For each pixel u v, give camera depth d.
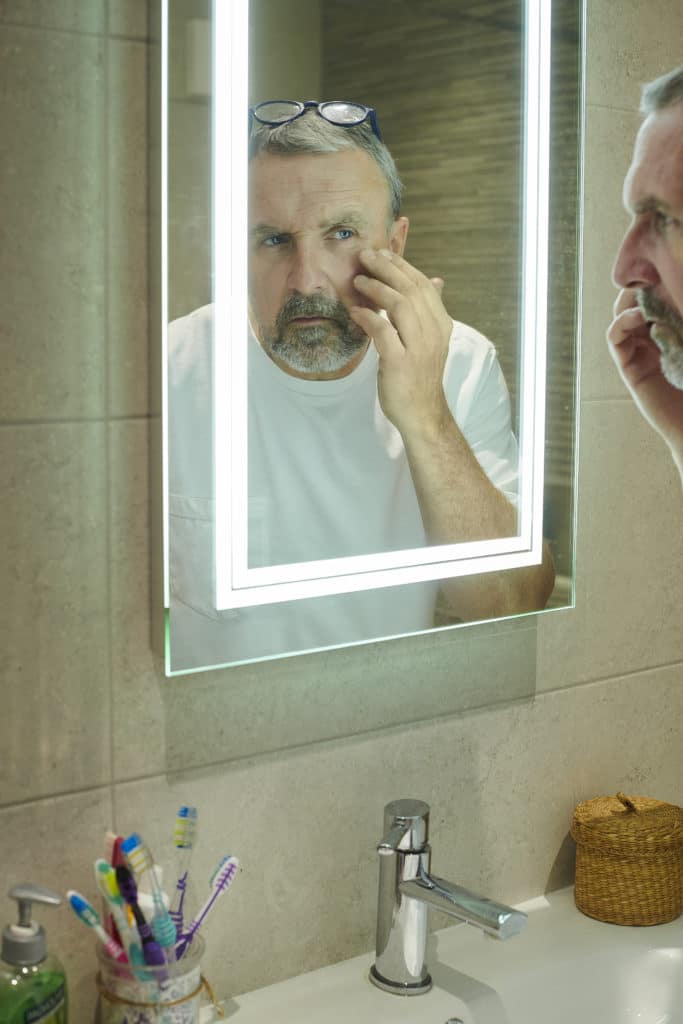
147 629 1.07
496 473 1.23
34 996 0.94
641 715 1.46
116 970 0.97
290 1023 1.12
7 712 1.00
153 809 1.09
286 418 1.09
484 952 1.26
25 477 0.99
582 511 1.37
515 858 1.36
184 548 1.04
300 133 1.07
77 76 0.97
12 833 1.02
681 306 1.40
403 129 1.13
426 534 1.19
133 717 1.07
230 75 1.01
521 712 1.34
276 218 1.07
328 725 1.19
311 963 1.21
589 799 1.42
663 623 1.47
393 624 1.18
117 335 1.02
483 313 1.20
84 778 1.05
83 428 1.01
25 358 0.98
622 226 1.35
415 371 1.16
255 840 1.16
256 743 1.14
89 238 1.00
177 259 1.01
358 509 1.14
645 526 1.43
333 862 1.21
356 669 1.20
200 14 0.99
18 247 0.96
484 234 1.19
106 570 1.04
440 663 1.27
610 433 1.38
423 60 1.13
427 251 1.16
